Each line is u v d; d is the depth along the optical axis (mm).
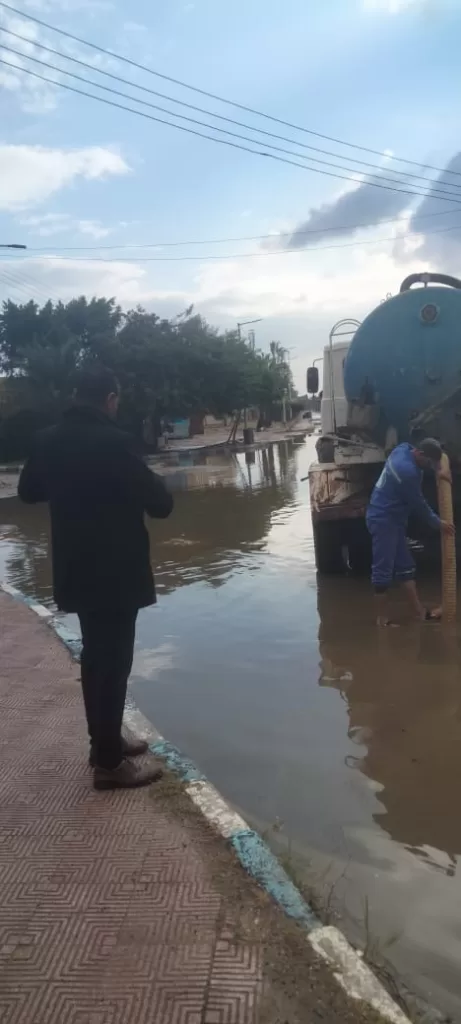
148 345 30328
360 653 5562
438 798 3486
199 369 31484
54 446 3312
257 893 2633
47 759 3750
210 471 23047
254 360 36875
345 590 7449
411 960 2477
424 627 6137
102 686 3322
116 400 3457
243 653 5680
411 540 9461
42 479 3373
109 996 2174
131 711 4395
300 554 9352
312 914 2523
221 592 7602
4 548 11586
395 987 2322
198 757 3975
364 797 3518
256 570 8562
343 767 3818
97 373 3393
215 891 2643
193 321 32094
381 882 2891
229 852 2895
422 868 2973
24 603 6891
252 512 13469
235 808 3439
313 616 6586
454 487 7500
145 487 3260
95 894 2645
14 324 33094
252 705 4668
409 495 6191
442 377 7105
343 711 4523
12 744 3928
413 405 7195
